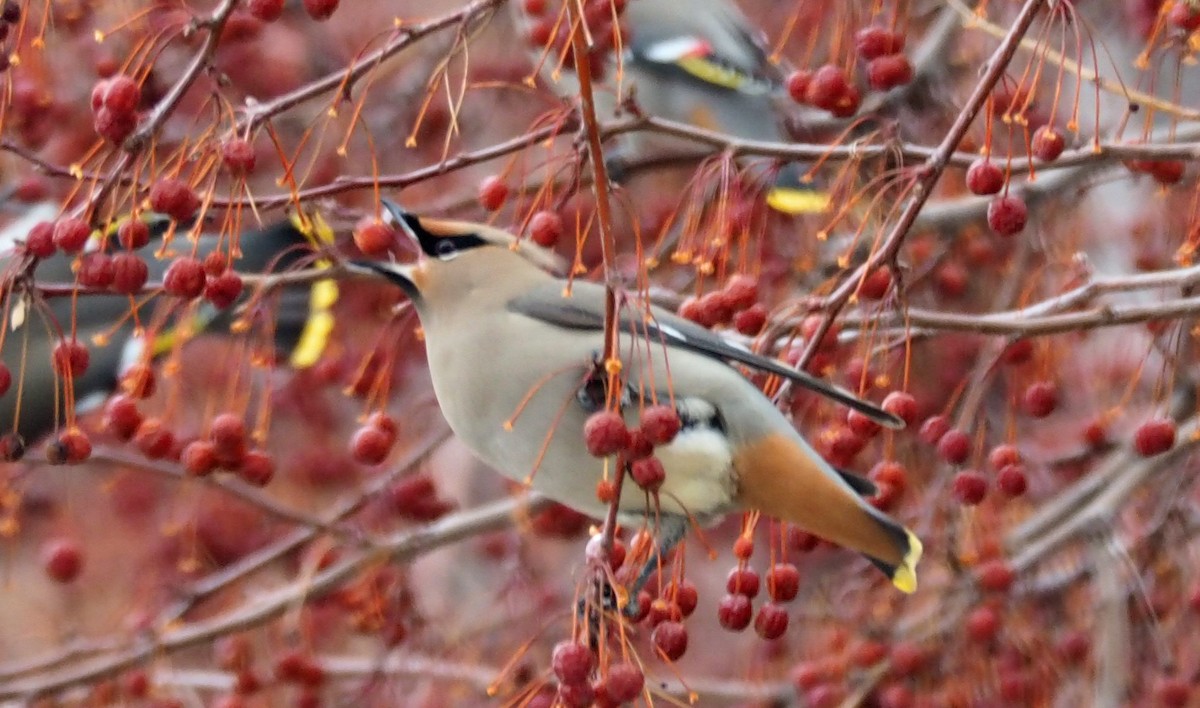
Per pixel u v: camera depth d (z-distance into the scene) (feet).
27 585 45.11
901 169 25.30
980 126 38.75
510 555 42.75
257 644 42.24
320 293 33.19
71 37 35.14
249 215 33.58
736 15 40.83
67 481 39.11
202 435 30.14
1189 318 28.12
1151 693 33.94
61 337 23.65
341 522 38.24
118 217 24.41
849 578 40.73
